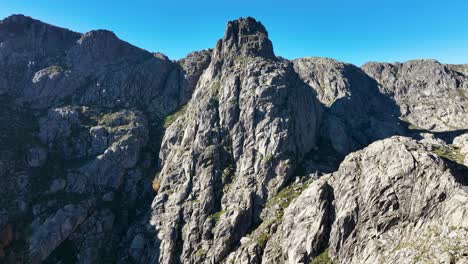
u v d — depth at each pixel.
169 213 99.81
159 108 145.50
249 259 81.81
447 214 60.47
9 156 107.38
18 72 144.25
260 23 149.25
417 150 73.56
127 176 115.25
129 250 96.25
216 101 121.31
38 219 96.06
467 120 157.38
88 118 129.62
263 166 102.31
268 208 94.38
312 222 78.62
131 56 164.62
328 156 117.06
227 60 135.88
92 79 148.38
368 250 66.62
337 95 169.12
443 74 192.00
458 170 71.81
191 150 110.12
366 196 73.06
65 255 92.38
